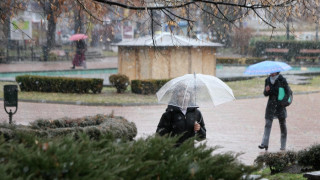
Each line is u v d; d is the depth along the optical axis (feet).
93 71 186.19
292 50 243.60
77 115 91.97
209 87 43.06
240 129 80.43
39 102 108.68
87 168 22.26
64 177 21.94
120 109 100.89
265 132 63.31
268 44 253.24
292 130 80.02
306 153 47.50
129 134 48.47
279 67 62.54
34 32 243.40
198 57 148.36
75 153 22.65
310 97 124.26
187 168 24.43
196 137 28.27
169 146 26.32
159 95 43.68
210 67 152.87
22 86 128.77
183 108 41.42
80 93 124.77
